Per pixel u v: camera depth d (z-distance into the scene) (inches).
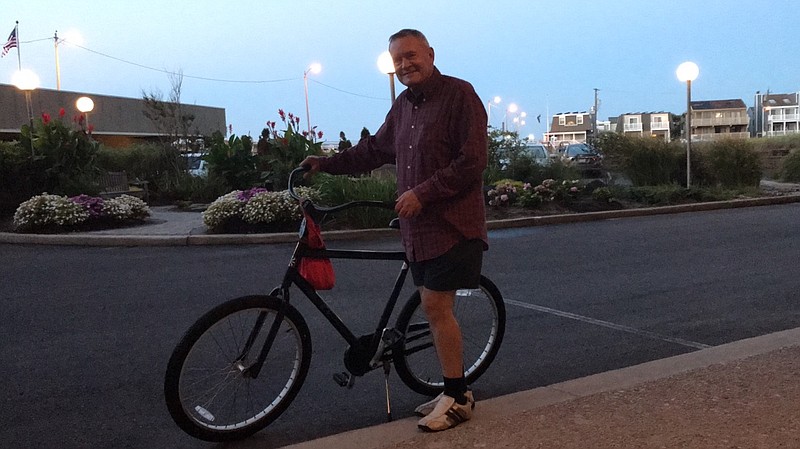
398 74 135.6
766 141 1048.2
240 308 141.5
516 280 318.3
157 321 250.7
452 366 142.4
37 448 148.1
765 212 619.2
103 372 195.6
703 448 125.3
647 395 151.9
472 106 132.5
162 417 164.1
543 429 135.9
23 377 191.6
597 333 231.5
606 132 830.5
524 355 208.5
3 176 583.5
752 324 240.2
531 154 770.2
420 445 131.1
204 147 874.1
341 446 134.0
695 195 692.1
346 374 153.7
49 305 276.5
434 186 129.1
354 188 493.7
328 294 284.8
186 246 435.5
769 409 141.9
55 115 1284.4
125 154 816.3
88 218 501.0
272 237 448.5
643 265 354.9
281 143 665.6
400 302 270.8
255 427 148.9
